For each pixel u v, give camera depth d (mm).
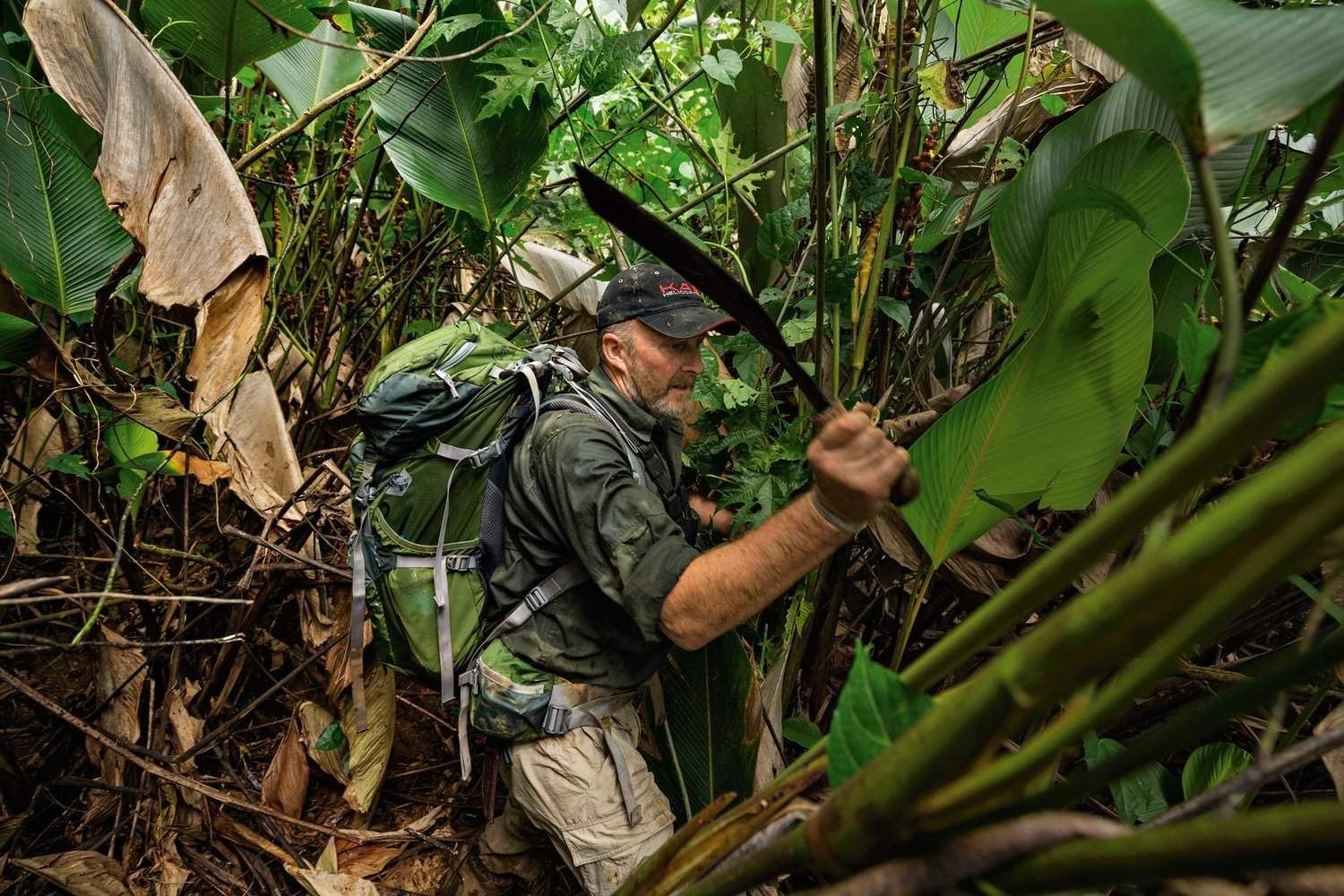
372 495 1521
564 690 1469
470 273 2725
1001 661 305
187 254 1363
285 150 2373
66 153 1612
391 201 2494
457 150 1969
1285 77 384
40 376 1564
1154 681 291
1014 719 306
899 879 338
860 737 410
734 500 1415
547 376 1494
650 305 1460
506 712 1461
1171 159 1064
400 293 2381
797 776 523
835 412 1038
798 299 1535
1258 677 322
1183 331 764
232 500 2188
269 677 2090
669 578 1260
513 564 1487
